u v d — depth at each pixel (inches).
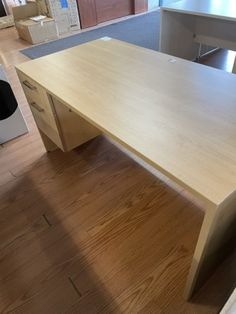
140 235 55.6
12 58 141.5
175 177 29.3
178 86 45.3
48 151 79.2
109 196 64.3
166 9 90.0
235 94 42.2
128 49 61.4
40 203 64.2
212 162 30.6
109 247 54.1
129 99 43.0
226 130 35.2
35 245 55.7
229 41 106.7
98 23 182.5
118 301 46.2
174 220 57.8
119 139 35.4
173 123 37.1
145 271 49.8
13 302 47.3
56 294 47.9
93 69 53.6
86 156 76.4
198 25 111.4
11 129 83.4
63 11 161.9
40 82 50.9
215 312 43.7
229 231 38.3
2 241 56.9
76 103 43.2
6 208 63.7
